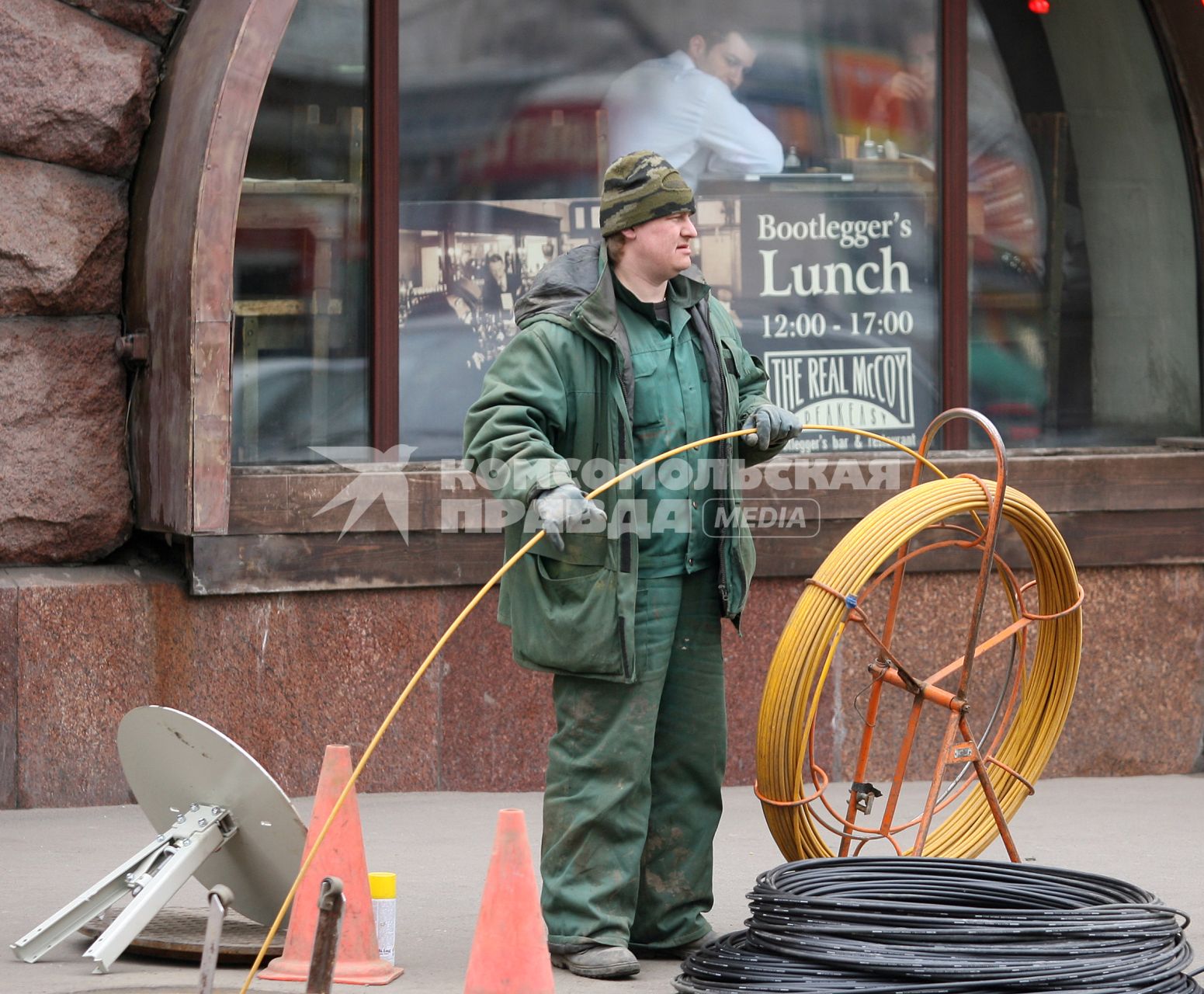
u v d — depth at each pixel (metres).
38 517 26.64
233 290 26.28
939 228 31.94
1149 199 33.06
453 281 29.42
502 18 29.58
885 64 31.64
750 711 29.55
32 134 26.25
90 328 27.19
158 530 26.95
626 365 18.38
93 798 26.20
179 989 16.53
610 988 17.39
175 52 27.27
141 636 26.45
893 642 30.02
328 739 27.52
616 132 30.30
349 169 28.78
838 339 31.47
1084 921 16.62
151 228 26.67
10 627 25.72
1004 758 22.58
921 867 18.62
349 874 17.39
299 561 27.12
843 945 16.30
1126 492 31.09
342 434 28.88
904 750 20.48
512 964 16.06
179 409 25.83
